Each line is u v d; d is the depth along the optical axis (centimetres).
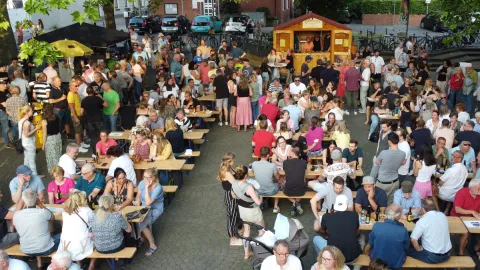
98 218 712
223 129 1510
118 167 845
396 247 658
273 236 717
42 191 844
